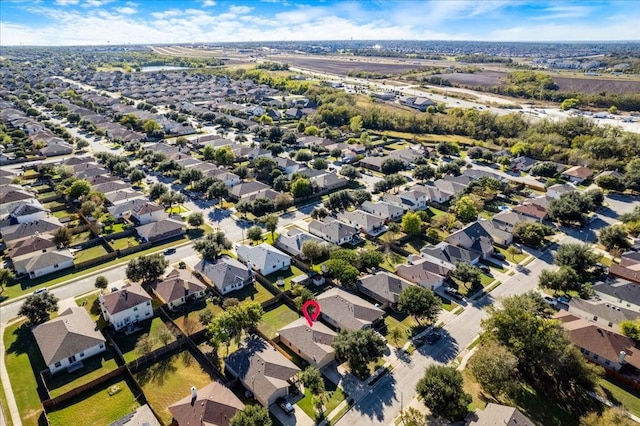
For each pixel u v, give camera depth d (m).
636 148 189.00
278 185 149.25
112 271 101.12
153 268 93.00
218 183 141.75
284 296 91.00
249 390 65.56
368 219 123.75
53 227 117.50
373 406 64.06
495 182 150.25
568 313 83.38
